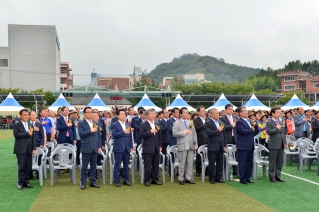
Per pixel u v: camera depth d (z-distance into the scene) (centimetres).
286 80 7075
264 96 3114
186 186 844
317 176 955
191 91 5638
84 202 698
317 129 1152
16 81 7050
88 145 824
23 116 823
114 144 855
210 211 629
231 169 1083
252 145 862
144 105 2039
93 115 841
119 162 854
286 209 636
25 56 7075
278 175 892
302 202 684
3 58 7019
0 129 3847
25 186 841
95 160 844
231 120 980
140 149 1022
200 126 987
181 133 856
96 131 839
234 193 764
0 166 1176
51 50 7131
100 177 947
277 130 877
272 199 709
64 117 1050
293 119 1300
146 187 837
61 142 1047
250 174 877
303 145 1052
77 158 1092
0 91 5056
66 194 767
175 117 1029
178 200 707
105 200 713
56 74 7188
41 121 1137
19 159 817
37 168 876
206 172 1005
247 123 864
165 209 643
